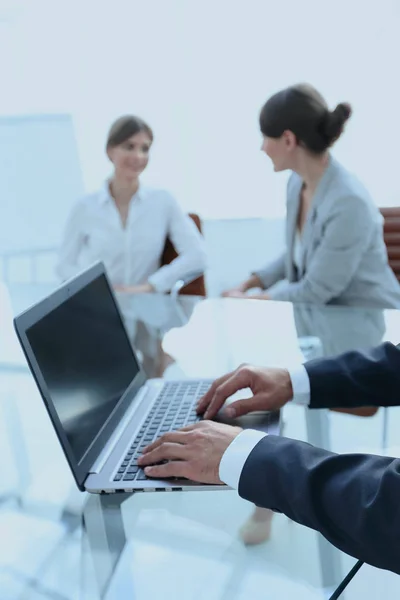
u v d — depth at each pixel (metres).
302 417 1.02
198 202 3.32
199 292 2.24
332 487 0.68
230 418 0.99
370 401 1.04
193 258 2.22
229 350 1.39
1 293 1.96
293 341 1.40
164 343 1.47
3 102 3.33
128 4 3.09
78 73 3.23
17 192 3.45
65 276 2.32
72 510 0.87
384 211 2.18
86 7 3.13
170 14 3.05
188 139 3.23
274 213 3.24
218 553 0.74
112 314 1.21
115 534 0.80
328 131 1.83
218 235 3.35
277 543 0.75
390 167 2.90
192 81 3.13
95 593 0.71
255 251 3.32
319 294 1.85
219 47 3.04
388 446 0.93
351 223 1.81
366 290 1.85
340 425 1.00
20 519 0.86
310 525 0.70
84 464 0.88
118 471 0.88
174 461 0.85
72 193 3.40
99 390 1.02
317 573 0.70
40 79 3.27
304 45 2.89
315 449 0.74
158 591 0.70
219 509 0.81
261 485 0.74
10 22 3.21
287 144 1.88
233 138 3.17
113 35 3.15
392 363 1.05
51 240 3.48
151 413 1.06
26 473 0.99
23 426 1.17
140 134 2.18
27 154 3.39
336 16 2.81
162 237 2.29
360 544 0.65
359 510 0.65
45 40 3.21
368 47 2.79
